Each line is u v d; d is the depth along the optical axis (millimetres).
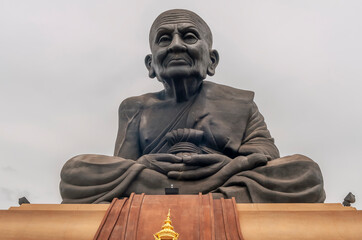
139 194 13945
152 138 17844
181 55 17734
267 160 15516
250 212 12352
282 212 12297
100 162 15570
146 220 11961
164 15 18500
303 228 11883
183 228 11703
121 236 11531
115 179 15344
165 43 18156
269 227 11938
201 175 15523
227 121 17625
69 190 15250
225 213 12164
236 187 15062
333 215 12148
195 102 18234
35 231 12016
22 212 12492
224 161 15812
